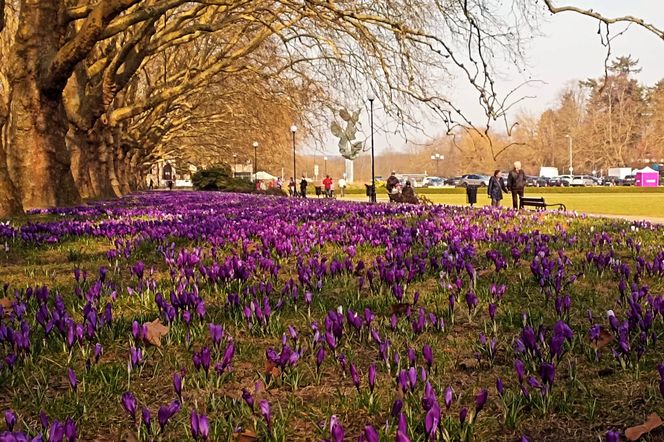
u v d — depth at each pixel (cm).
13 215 1351
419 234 796
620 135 11144
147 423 218
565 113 12269
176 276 555
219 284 494
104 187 2719
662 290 480
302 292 471
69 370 263
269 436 227
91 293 439
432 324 369
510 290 490
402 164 14788
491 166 11200
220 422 235
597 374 291
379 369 306
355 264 627
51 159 1647
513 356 318
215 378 290
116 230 920
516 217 1273
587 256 580
